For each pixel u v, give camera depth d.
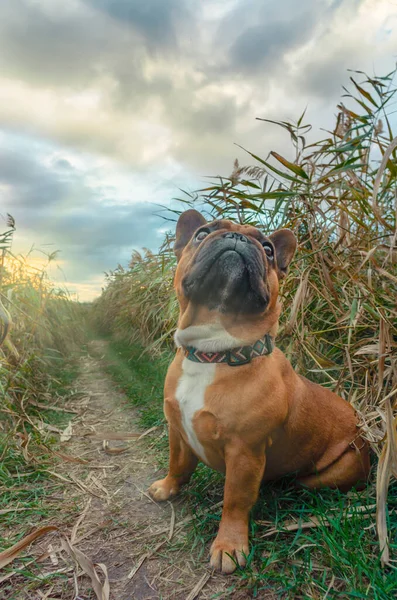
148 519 0.69
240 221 1.15
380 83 0.95
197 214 0.78
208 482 0.77
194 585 0.52
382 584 0.47
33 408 1.28
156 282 1.94
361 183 0.97
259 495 0.71
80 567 0.56
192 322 0.62
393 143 0.72
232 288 0.58
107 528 0.66
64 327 2.38
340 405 0.75
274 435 0.62
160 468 0.90
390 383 0.78
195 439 0.62
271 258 0.68
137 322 2.17
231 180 1.10
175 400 0.62
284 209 1.04
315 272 1.03
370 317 0.88
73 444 1.05
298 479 0.73
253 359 0.60
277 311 0.66
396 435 0.60
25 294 1.75
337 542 0.55
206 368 0.60
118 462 0.94
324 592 0.50
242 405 0.57
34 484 0.82
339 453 0.70
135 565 0.57
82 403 1.41
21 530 0.66
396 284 0.83
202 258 0.60
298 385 0.69
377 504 0.54
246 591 0.51
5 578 0.54
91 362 2.21
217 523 0.66
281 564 0.55
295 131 1.04
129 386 1.58
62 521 0.69
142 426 1.17
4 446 0.93
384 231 0.93
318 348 0.99
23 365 1.30
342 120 1.08
